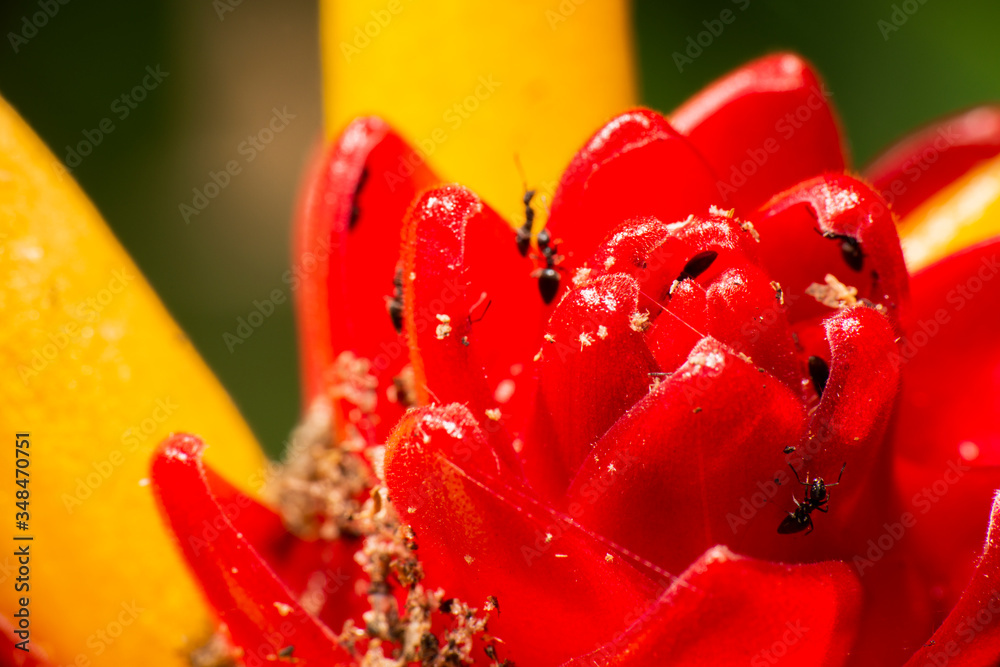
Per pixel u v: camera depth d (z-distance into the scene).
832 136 0.13
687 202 0.12
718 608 0.11
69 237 0.13
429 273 0.12
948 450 0.13
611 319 0.11
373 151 0.13
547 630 0.12
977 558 0.12
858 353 0.12
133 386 0.13
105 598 0.13
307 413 0.14
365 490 0.13
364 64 0.14
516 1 0.14
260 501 0.13
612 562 0.11
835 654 0.12
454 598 0.12
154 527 0.13
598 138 0.12
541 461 0.12
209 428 0.14
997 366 0.13
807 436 0.12
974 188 0.14
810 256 0.12
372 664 0.12
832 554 0.12
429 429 0.11
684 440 0.11
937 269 0.13
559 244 0.12
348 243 0.13
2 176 0.13
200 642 0.13
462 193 0.12
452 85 0.14
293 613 0.12
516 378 0.12
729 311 0.12
